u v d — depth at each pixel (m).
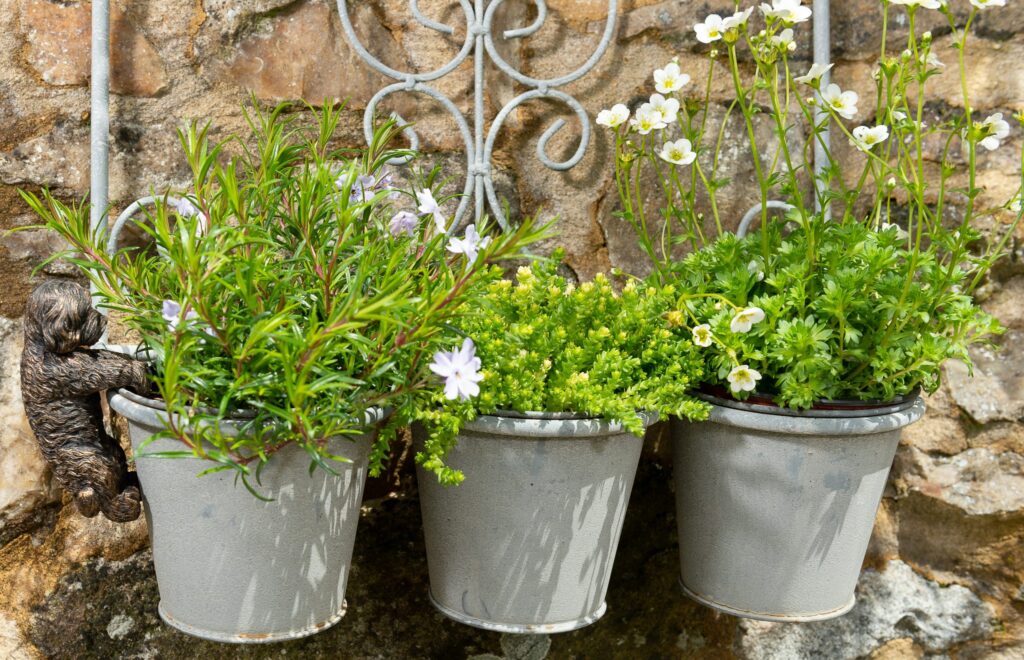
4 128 1.40
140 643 1.52
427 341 1.14
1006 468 1.65
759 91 1.65
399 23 1.56
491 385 1.24
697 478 1.41
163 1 1.45
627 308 1.33
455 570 1.35
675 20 1.62
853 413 1.32
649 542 1.72
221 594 1.20
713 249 1.42
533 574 1.31
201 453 1.10
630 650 1.71
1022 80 1.59
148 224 1.46
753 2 1.62
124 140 1.45
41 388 1.20
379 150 1.40
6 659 1.46
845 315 1.29
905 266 1.38
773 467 1.34
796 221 1.42
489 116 1.61
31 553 1.47
